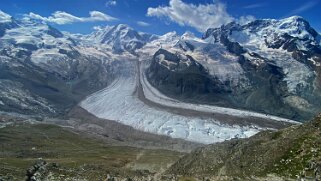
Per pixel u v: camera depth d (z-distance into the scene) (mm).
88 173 105875
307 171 106625
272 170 115500
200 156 152500
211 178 112125
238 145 144250
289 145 123000
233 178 112812
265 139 138375
